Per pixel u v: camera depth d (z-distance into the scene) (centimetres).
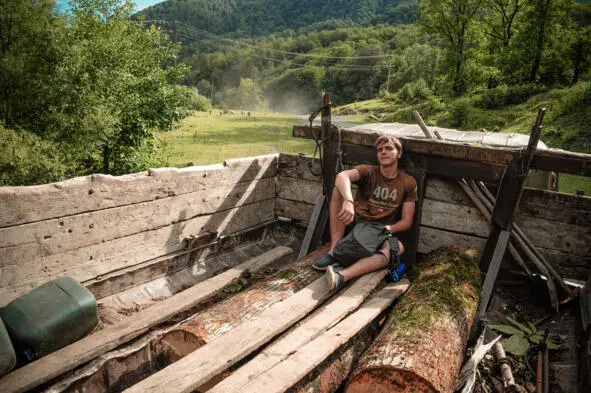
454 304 309
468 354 328
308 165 536
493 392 301
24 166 671
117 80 1032
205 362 240
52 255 337
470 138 561
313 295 325
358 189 432
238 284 432
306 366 235
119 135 1099
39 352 286
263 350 260
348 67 14275
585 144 1803
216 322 289
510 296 427
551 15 3625
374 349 261
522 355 335
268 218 564
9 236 310
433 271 362
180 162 1689
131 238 395
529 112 2656
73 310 301
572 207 398
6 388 251
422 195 436
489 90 3459
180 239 445
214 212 480
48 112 829
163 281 425
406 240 441
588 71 3594
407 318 288
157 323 336
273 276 371
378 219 409
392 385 239
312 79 15188
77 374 286
